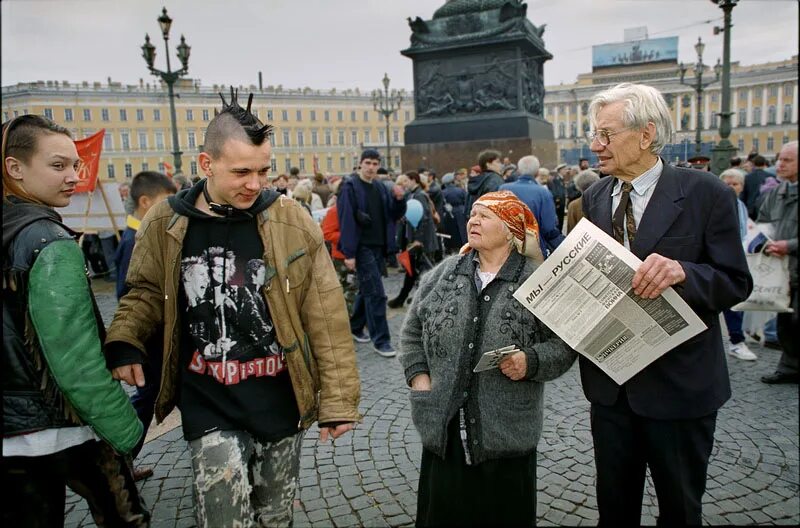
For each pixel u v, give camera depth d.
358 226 5.88
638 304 2.05
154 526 3.09
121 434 1.96
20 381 1.84
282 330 2.08
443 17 17.12
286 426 2.15
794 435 3.94
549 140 18.42
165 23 11.58
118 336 2.06
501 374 2.27
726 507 3.13
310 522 3.09
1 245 1.80
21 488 1.90
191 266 2.06
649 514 3.07
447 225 10.71
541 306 2.17
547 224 5.06
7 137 1.90
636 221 2.25
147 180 3.64
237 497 2.01
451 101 17.30
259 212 2.09
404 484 3.46
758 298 4.70
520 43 16.39
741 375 5.14
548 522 3.03
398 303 8.31
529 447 2.29
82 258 1.94
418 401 2.36
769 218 4.94
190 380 2.12
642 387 2.20
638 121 2.15
